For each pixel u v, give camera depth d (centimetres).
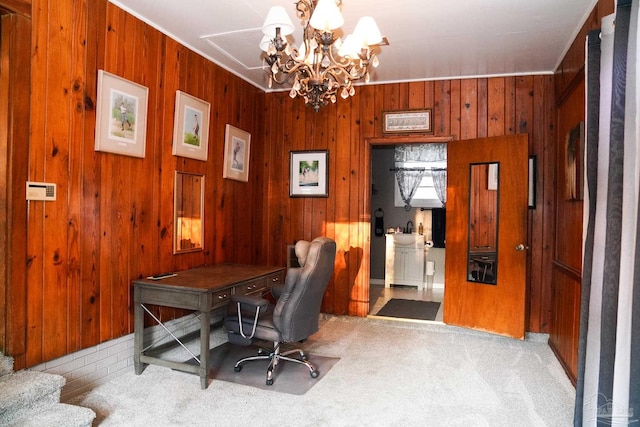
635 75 177
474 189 436
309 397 281
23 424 210
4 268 233
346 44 254
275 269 378
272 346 383
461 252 441
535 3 293
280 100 509
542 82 431
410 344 394
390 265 702
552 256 419
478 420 254
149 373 315
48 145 254
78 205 274
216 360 350
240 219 467
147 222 331
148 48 329
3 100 233
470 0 291
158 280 315
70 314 270
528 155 417
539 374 326
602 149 212
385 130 473
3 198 233
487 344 398
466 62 409
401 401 277
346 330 436
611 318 189
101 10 288
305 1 236
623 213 177
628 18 187
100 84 284
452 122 454
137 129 316
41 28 249
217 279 321
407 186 723
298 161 503
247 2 300
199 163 394
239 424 245
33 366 248
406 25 330
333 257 317
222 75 427
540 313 425
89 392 281
